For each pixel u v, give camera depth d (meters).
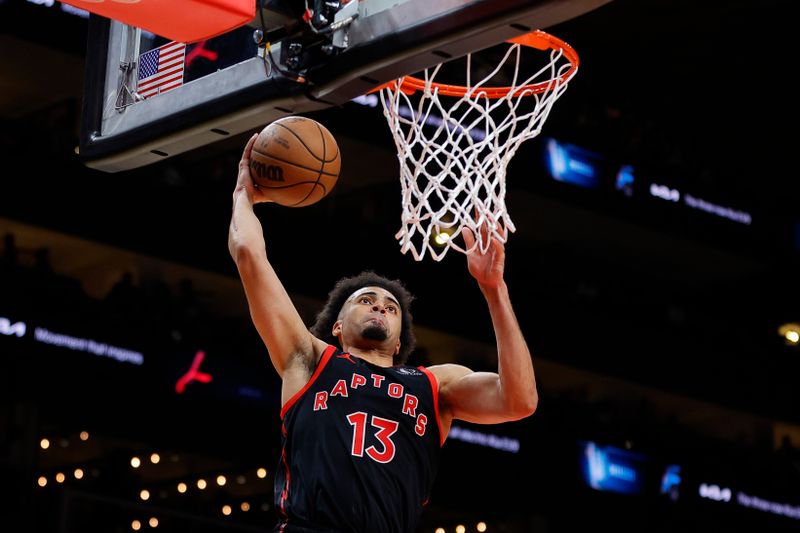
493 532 17.97
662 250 19.52
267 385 15.20
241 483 16.97
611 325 18.12
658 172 17.92
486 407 4.43
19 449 13.41
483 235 4.58
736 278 20.47
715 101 18.97
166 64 4.78
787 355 19.55
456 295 16.89
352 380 4.35
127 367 14.16
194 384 14.59
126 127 4.82
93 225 14.46
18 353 13.46
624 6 16.89
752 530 17.89
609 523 16.91
